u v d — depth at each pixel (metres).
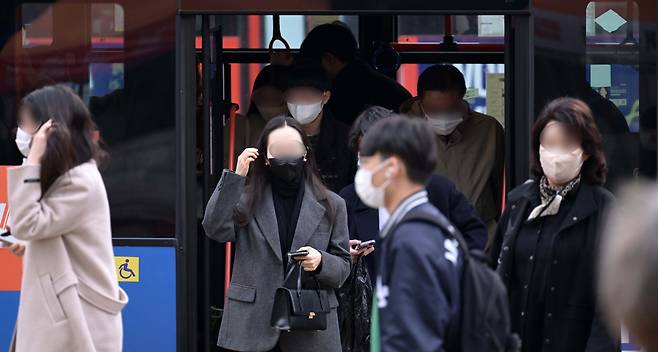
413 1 11.94
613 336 9.42
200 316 12.55
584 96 12.06
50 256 9.59
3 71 12.08
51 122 9.50
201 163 12.71
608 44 12.05
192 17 11.99
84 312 9.72
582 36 12.05
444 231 7.17
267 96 13.90
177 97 11.96
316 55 14.90
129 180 12.00
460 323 7.12
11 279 11.93
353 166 13.46
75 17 12.02
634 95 12.06
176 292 11.94
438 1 11.94
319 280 11.04
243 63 16.16
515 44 12.11
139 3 11.98
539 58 12.06
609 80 12.05
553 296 9.73
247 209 11.12
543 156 9.66
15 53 12.08
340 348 11.38
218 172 13.68
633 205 3.98
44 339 9.56
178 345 11.96
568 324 9.72
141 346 11.94
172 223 11.96
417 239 7.02
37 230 9.37
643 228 3.79
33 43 12.07
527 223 9.89
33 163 9.44
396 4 11.93
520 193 10.04
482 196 13.37
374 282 11.81
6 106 12.08
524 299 9.84
